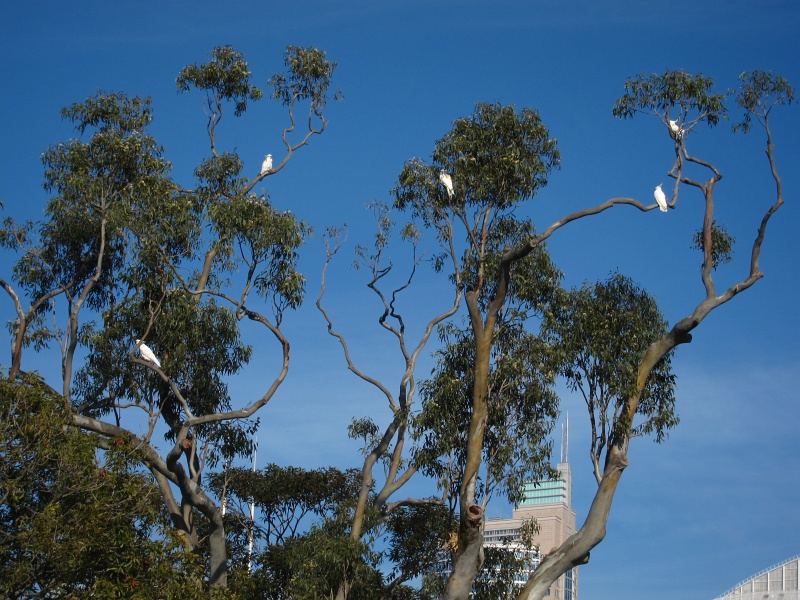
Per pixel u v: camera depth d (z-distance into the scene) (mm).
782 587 80750
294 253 30234
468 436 29203
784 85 28766
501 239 31719
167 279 31125
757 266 28406
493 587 30391
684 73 29344
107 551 22688
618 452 28453
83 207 32812
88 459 23703
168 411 32094
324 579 29156
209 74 36156
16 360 29766
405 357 33906
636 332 29641
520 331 30375
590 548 28031
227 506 35469
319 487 35844
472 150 31531
